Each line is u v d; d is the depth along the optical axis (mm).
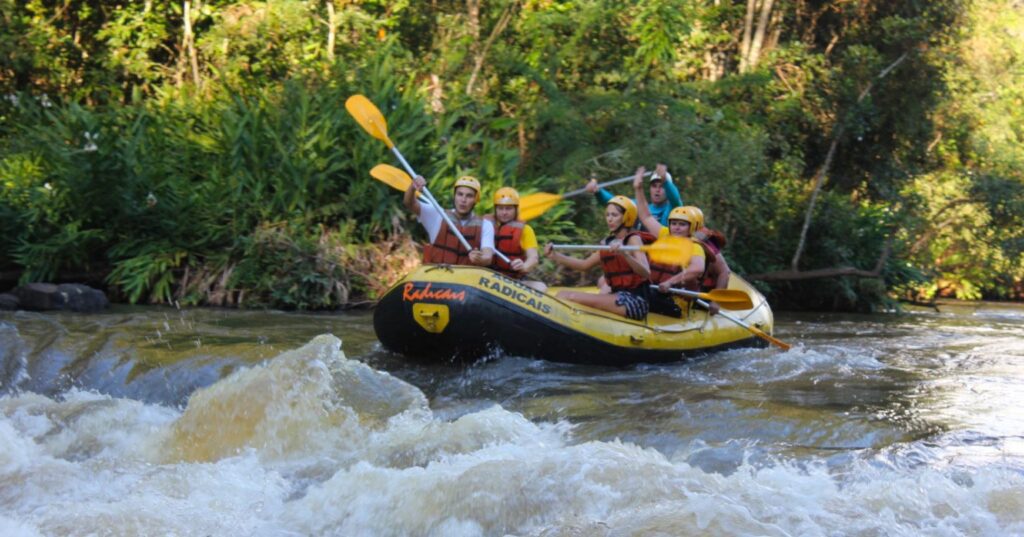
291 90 11109
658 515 3744
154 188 9969
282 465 4789
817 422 5012
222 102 11680
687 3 13641
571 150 12352
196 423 5156
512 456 4527
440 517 3959
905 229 15281
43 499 4324
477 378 6324
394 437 4992
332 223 10516
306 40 13492
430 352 6828
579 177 11617
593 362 6805
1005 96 19641
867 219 14133
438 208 7133
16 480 4461
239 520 4098
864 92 13969
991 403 5699
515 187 11211
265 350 6488
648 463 4238
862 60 13945
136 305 9484
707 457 4500
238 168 10422
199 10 13812
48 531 3906
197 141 10875
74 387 6055
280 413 5160
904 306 15000
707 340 7414
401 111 10844
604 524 3729
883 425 5016
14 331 7098
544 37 13836
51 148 10094
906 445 4656
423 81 13117
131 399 5879
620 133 12500
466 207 7254
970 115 17750
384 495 4156
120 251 9914
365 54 12977
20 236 9656
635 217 7410
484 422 5004
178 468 4668
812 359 7344
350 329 8219
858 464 4371
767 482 4168
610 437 4848
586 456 4320
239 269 9797
